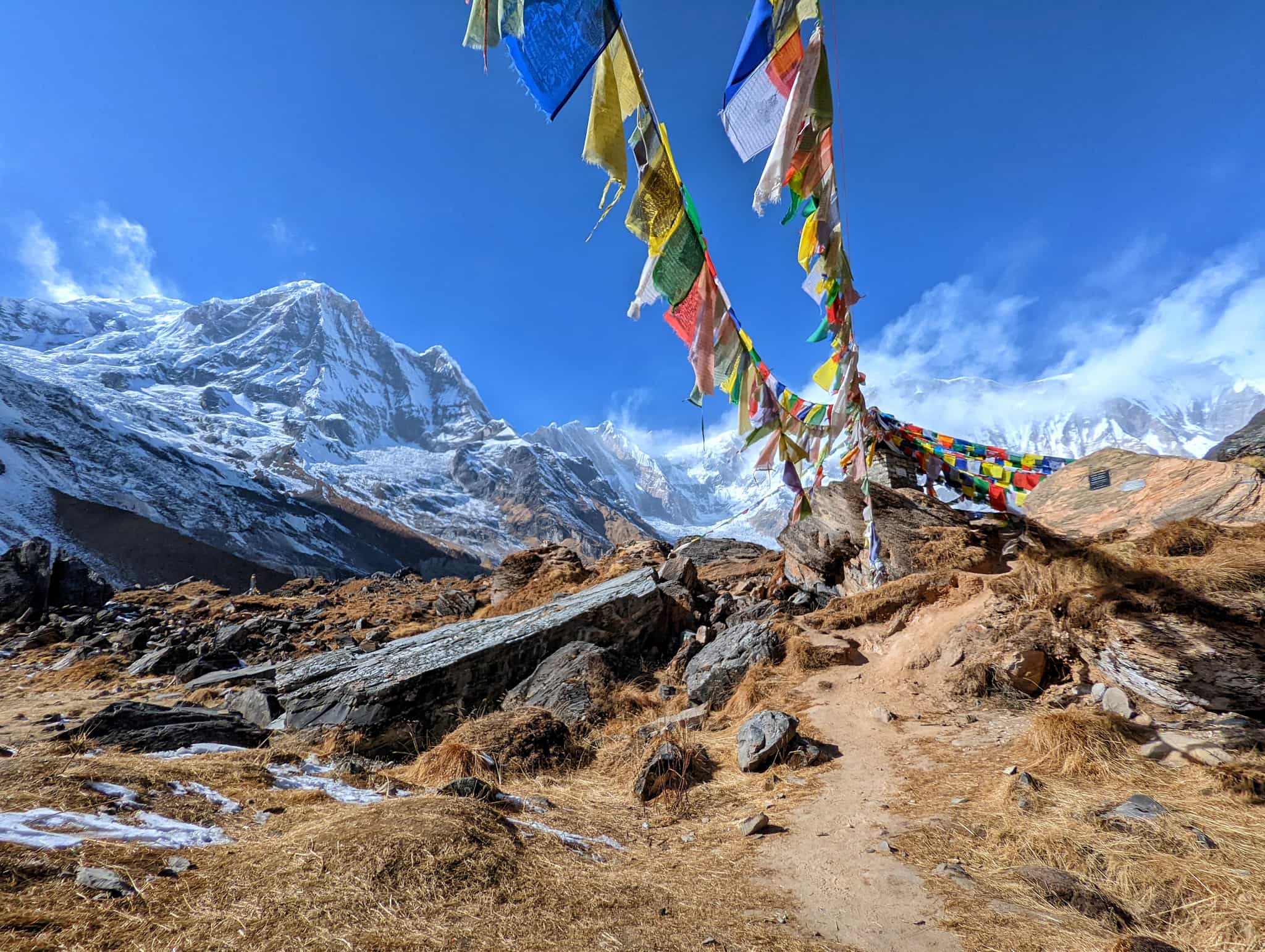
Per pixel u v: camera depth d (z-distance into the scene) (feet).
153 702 37.09
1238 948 10.41
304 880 11.05
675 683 33.81
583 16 11.85
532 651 34.63
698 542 69.41
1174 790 15.69
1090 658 23.03
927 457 44.75
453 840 13.20
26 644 56.70
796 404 28.09
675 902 12.94
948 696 24.73
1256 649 19.33
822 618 34.99
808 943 11.37
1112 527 30.76
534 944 10.31
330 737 27.66
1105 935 11.27
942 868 14.08
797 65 14.24
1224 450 46.93
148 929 9.09
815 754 21.93
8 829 11.12
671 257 15.23
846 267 19.69
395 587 97.19
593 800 21.07
